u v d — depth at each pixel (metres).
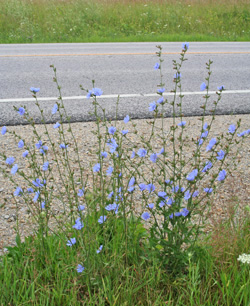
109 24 12.99
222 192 3.30
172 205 2.26
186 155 3.96
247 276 2.21
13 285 2.09
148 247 2.34
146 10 13.82
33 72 7.21
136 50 9.62
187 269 2.31
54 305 2.05
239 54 9.29
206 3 14.91
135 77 6.91
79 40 11.33
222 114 5.14
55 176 3.53
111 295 2.07
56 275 2.23
